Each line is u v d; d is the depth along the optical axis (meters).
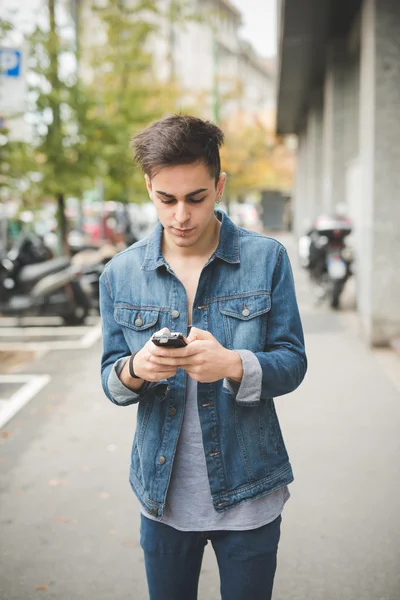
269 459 1.75
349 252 10.13
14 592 2.83
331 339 7.93
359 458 4.20
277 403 5.37
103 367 1.78
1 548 3.19
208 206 1.60
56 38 10.32
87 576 2.95
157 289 1.74
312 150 18.73
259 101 44.56
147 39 13.43
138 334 1.75
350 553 3.10
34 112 10.44
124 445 4.55
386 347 7.36
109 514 3.52
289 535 3.28
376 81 7.13
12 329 9.49
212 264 1.73
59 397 5.80
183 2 13.64
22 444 4.61
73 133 10.77
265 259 1.72
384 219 7.23
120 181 11.77
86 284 10.28
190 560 1.80
